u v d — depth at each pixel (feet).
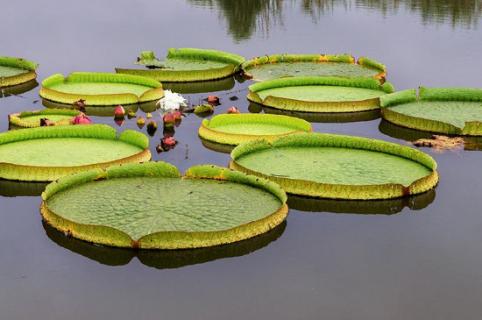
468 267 34.09
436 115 55.57
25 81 67.51
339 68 71.87
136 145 47.55
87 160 44.55
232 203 38.55
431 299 31.60
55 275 33.22
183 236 34.47
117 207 37.88
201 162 46.44
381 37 85.15
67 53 77.82
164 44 82.74
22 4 101.65
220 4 106.11
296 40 85.05
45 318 30.17
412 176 42.60
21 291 32.01
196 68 71.87
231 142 49.49
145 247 34.60
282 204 37.99
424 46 80.38
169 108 58.65
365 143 46.68
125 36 85.76
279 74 69.82
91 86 64.44
